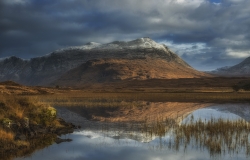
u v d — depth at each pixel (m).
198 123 21.17
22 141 15.67
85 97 61.53
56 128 20.28
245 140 15.96
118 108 37.75
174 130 19.94
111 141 16.70
